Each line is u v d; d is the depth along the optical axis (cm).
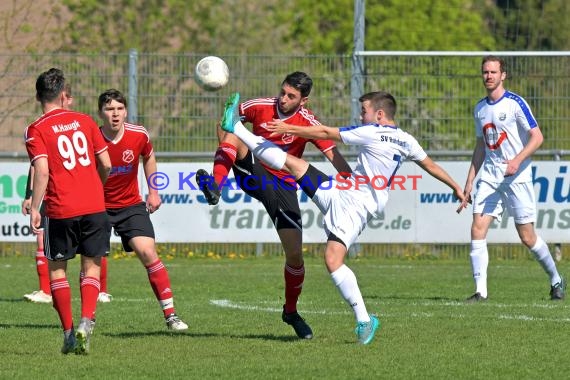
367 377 2053
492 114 3519
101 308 3291
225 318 3002
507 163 3519
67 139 2334
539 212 5131
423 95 5262
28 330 2769
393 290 3875
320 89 5256
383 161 2475
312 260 5209
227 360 2255
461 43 7738
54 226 2331
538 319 2916
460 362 2217
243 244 5303
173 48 8094
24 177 5197
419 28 7812
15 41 7625
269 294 3753
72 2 7856
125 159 2845
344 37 8188
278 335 2652
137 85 5303
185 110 5316
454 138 5262
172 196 5197
